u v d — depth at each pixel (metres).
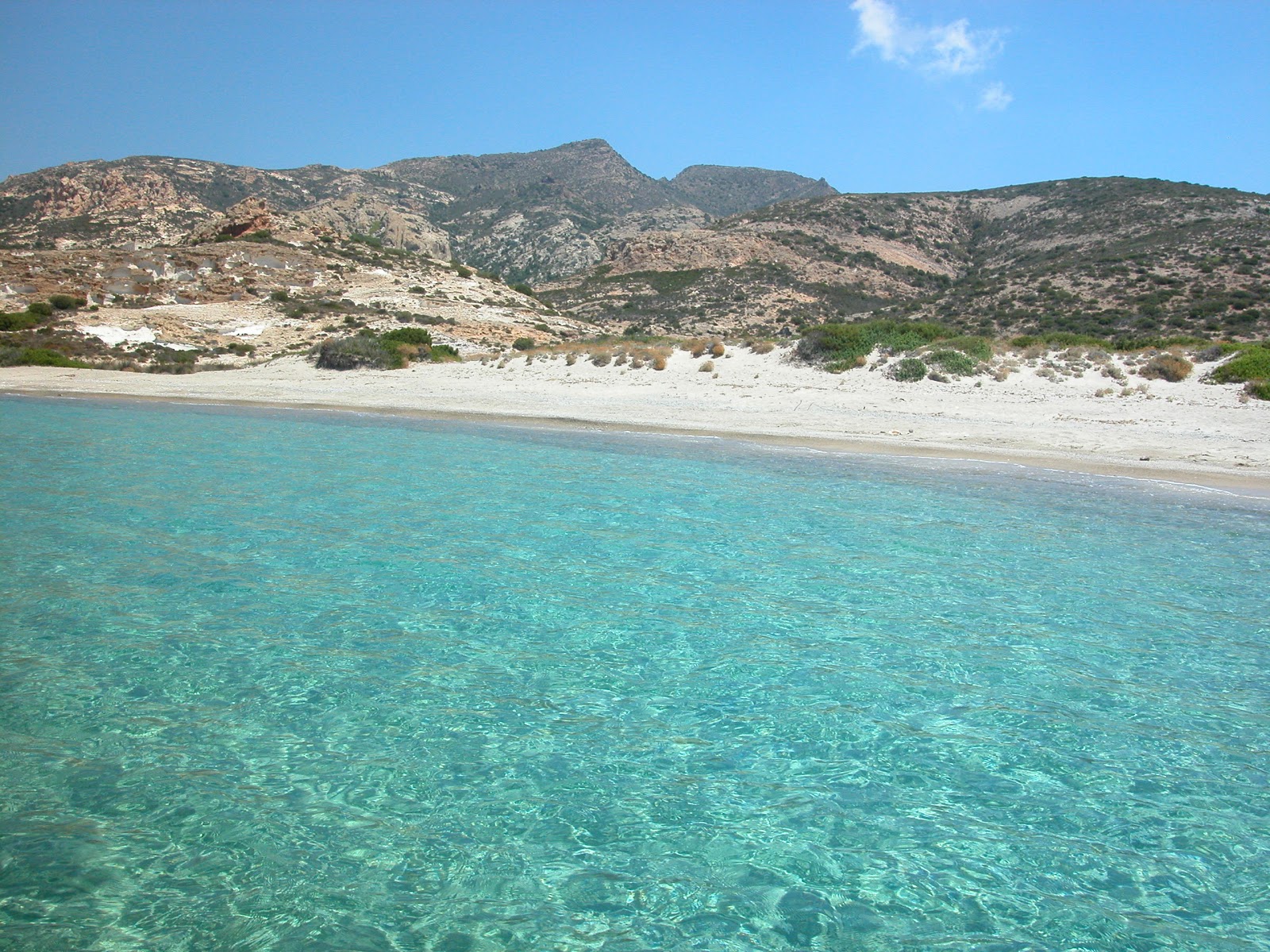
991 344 30.00
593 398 28.59
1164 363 25.88
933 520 13.05
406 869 4.81
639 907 4.53
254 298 65.19
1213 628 8.52
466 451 19.36
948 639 8.23
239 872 4.75
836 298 104.56
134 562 10.34
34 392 32.66
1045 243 105.88
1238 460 17.95
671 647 7.98
